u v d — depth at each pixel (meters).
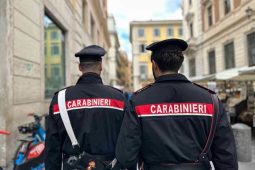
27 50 6.72
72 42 12.69
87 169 2.18
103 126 2.27
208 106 1.84
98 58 2.45
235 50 17.53
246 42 16.08
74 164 2.20
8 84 5.57
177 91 1.86
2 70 5.51
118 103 2.34
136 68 57.72
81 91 2.33
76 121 2.25
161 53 1.90
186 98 1.84
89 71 2.43
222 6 19.70
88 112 2.26
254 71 9.08
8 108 5.52
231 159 1.77
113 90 2.43
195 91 1.89
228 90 14.11
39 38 7.73
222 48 19.72
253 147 7.86
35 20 7.39
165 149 1.77
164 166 1.79
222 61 19.70
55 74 10.28
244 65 16.27
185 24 29.88
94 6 22.44
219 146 1.81
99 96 2.32
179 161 1.77
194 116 1.81
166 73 1.93
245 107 10.94
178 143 1.77
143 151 1.86
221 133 1.82
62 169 2.26
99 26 27.48
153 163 1.83
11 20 5.76
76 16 13.79
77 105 2.27
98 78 2.43
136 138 1.81
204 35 23.67
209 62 22.92
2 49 5.52
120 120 2.33
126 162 1.82
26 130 4.33
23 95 6.38
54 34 10.15
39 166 4.09
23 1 6.49
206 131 1.82
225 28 18.92
